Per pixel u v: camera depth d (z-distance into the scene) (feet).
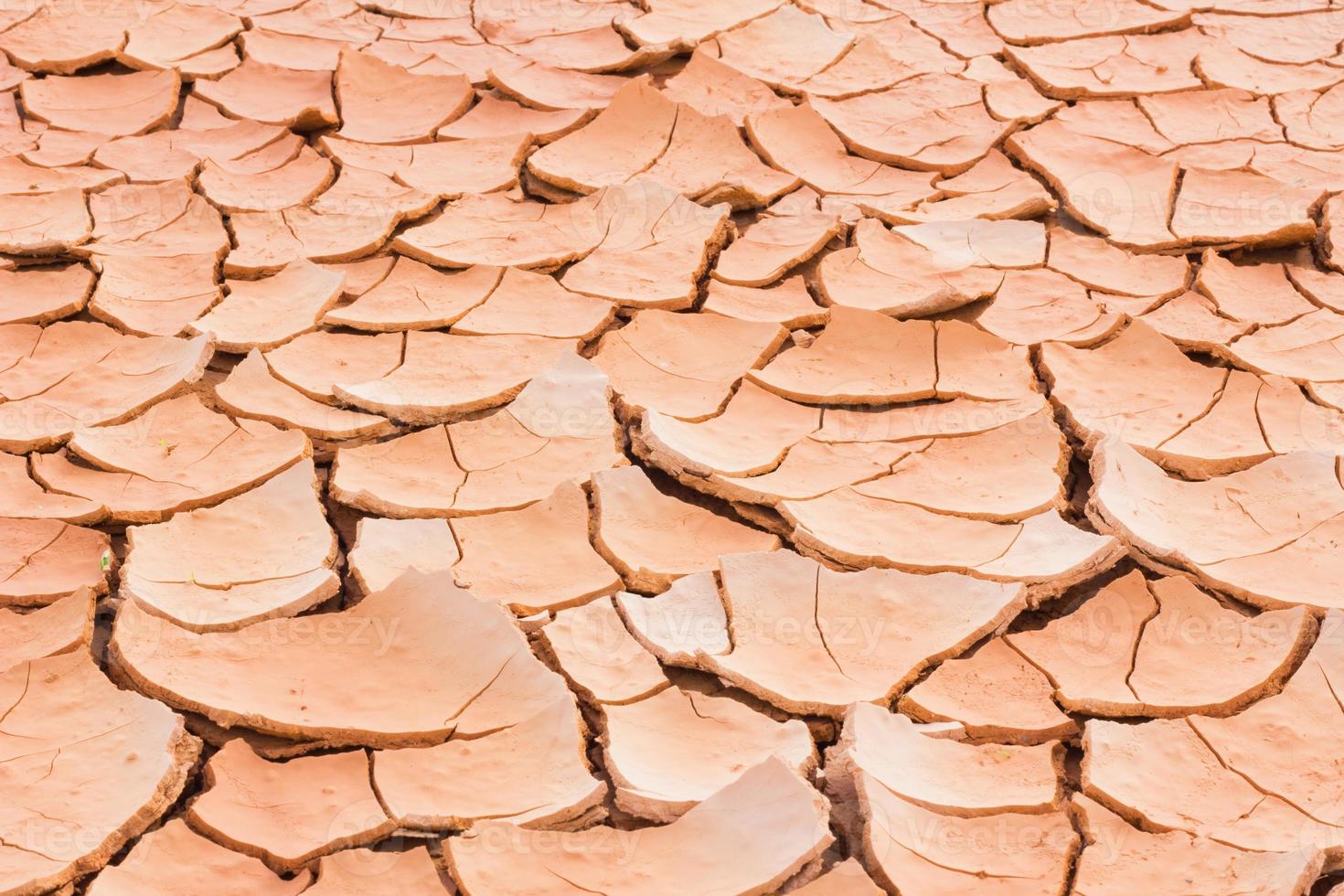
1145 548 10.40
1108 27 18.35
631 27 17.95
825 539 10.57
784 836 8.07
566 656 9.55
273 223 14.39
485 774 8.77
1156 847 8.26
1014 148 15.71
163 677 9.21
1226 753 8.93
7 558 10.34
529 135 15.84
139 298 13.33
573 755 8.83
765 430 11.84
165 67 17.19
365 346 12.69
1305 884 7.81
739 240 14.32
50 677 9.30
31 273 13.64
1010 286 13.61
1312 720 9.14
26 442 11.48
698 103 16.74
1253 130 16.14
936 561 10.40
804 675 9.48
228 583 10.11
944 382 12.34
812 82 17.16
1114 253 14.11
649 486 11.01
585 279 13.66
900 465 11.43
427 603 9.75
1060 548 10.43
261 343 12.58
